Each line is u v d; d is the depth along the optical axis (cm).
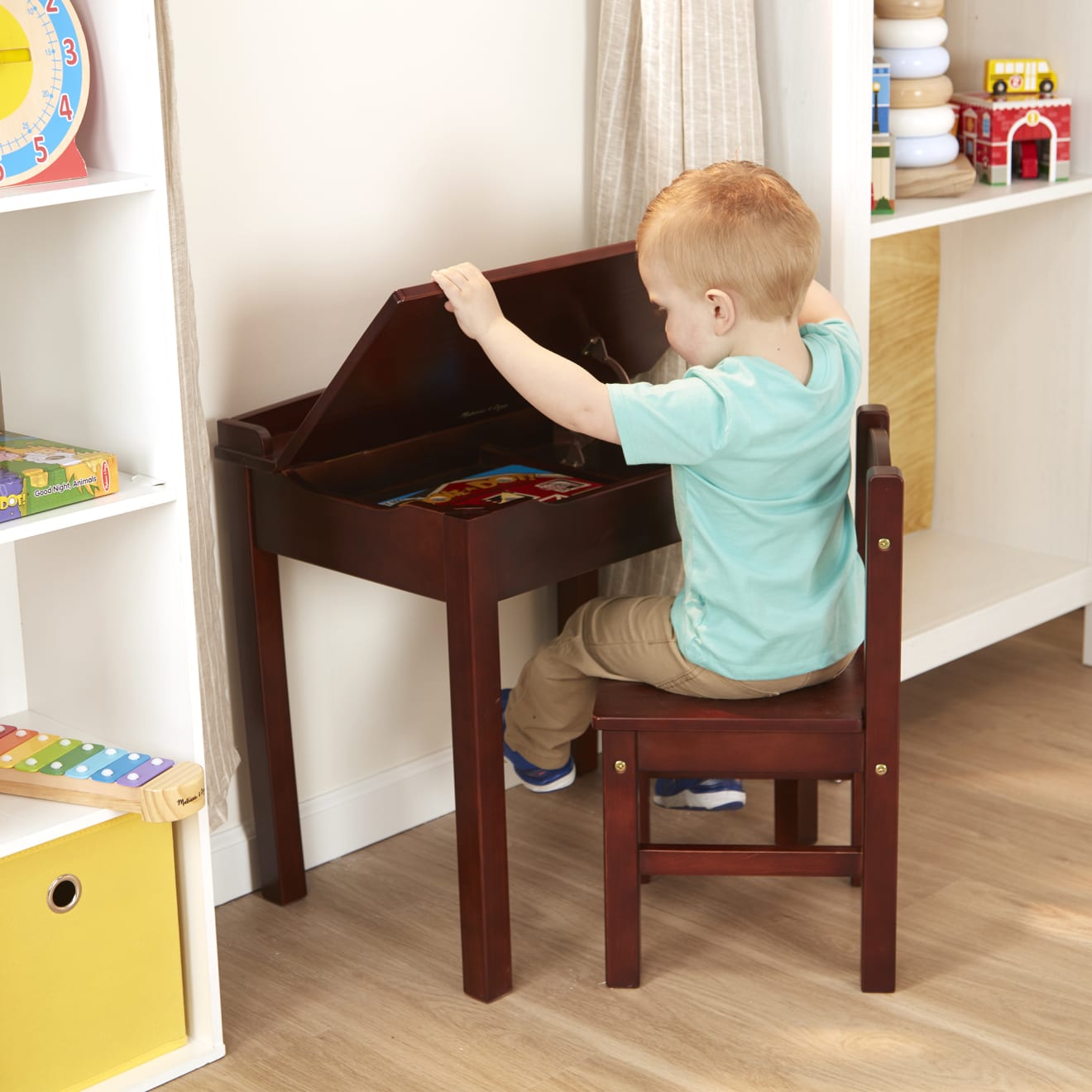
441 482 210
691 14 209
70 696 185
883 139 233
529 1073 172
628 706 183
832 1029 178
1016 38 273
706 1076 170
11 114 147
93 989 169
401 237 215
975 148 265
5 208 142
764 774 181
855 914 205
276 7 194
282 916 209
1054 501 287
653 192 220
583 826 232
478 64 217
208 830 172
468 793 181
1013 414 289
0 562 186
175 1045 178
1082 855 218
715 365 178
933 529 307
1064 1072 169
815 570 183
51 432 176
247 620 202
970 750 253
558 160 232
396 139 211
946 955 193
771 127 225
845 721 176
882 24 249
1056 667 288
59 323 169
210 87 190
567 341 197
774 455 172
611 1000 186
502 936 186
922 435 299
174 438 162
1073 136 270
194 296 193
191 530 184
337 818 225
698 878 215
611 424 170
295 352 207
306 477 197
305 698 218
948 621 255
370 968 196
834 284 224
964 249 288
